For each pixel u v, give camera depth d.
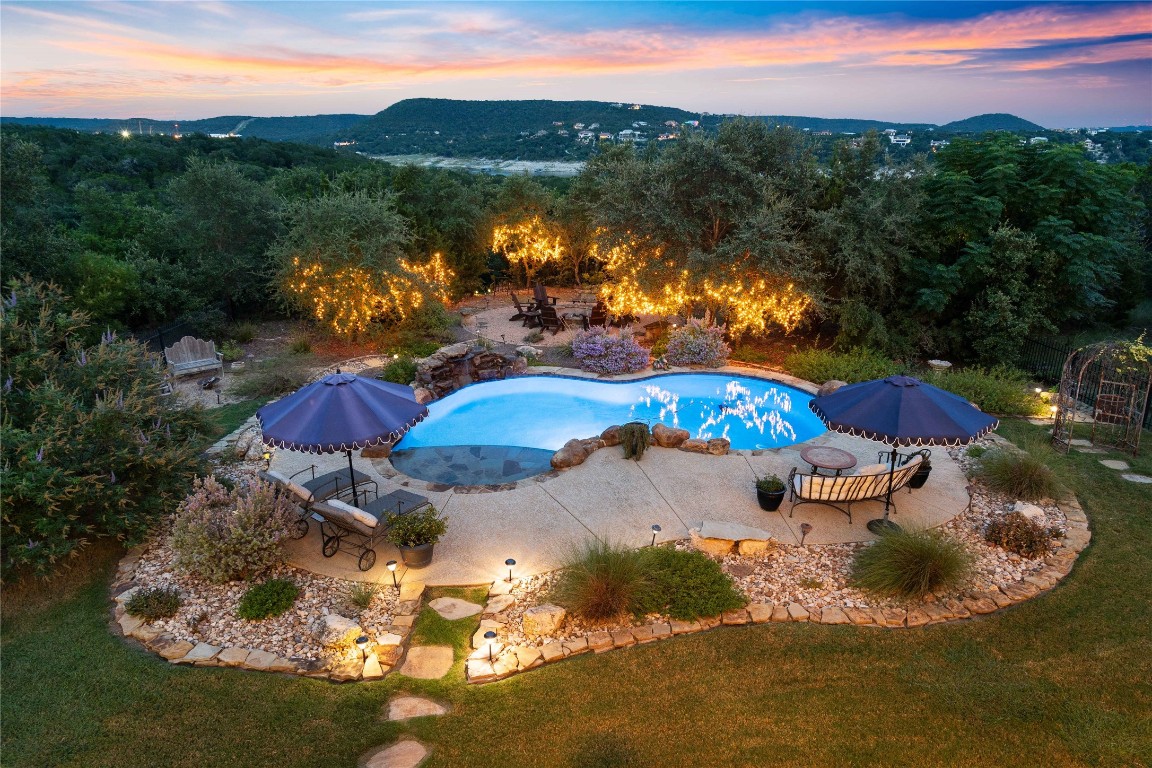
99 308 18.75
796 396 16.69
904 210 18.78
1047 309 19.77
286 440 8.54
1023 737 6.08
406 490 10.80
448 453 13.35
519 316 24.48
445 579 8.62
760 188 18.97
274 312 24.75
